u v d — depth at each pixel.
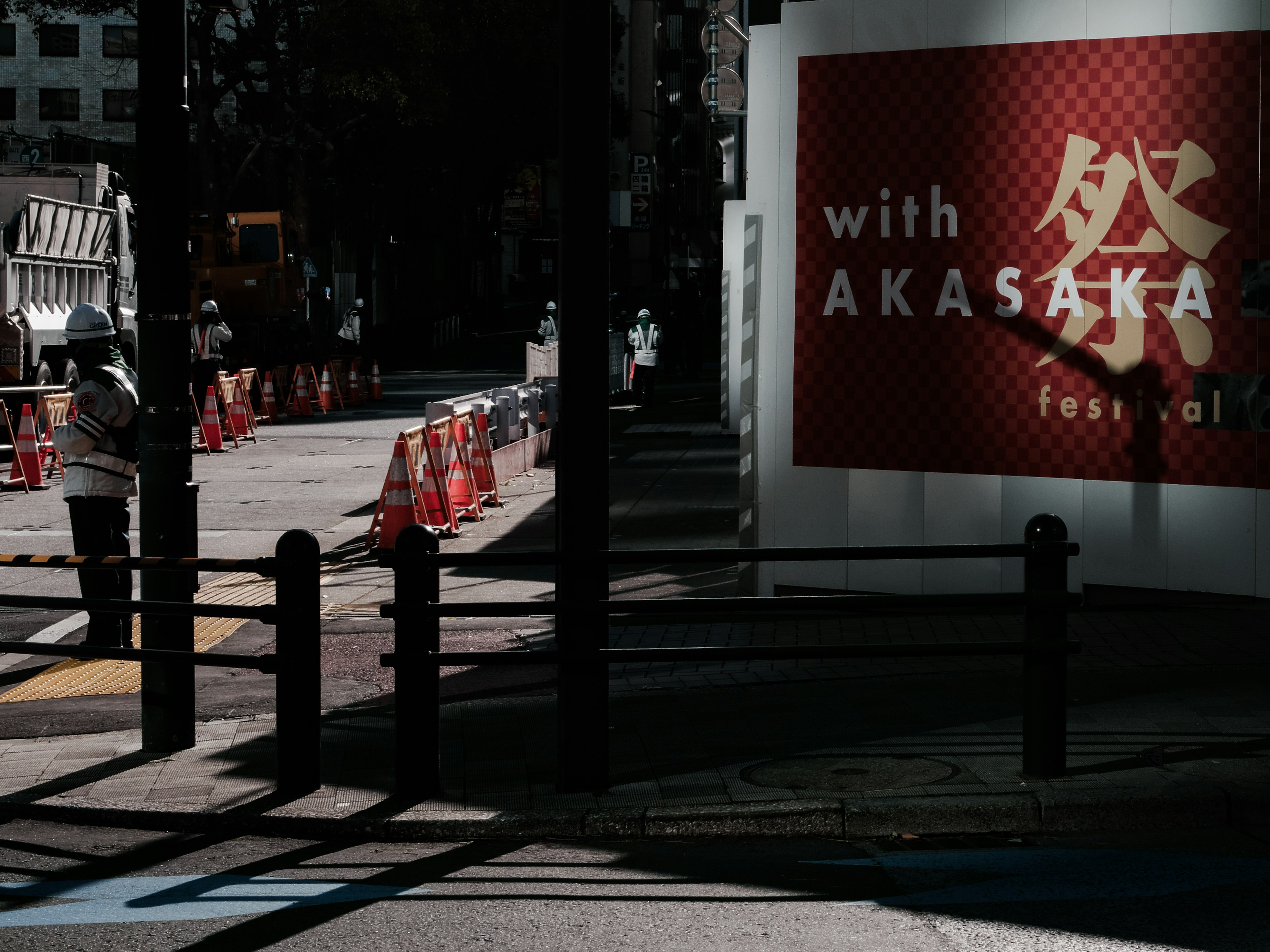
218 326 26.00
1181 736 6.73
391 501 13.28
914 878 5.21
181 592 7.03
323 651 9.54
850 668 8.54
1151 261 9.27
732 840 5.76
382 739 7.29
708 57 19.36
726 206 12.23
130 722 7.88
